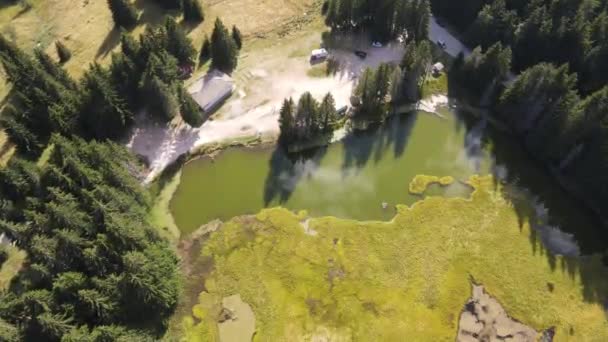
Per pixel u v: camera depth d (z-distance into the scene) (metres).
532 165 68.00
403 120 73.44
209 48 80.44
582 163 62.47
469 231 61.00
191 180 66.69
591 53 68.38
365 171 67.69
